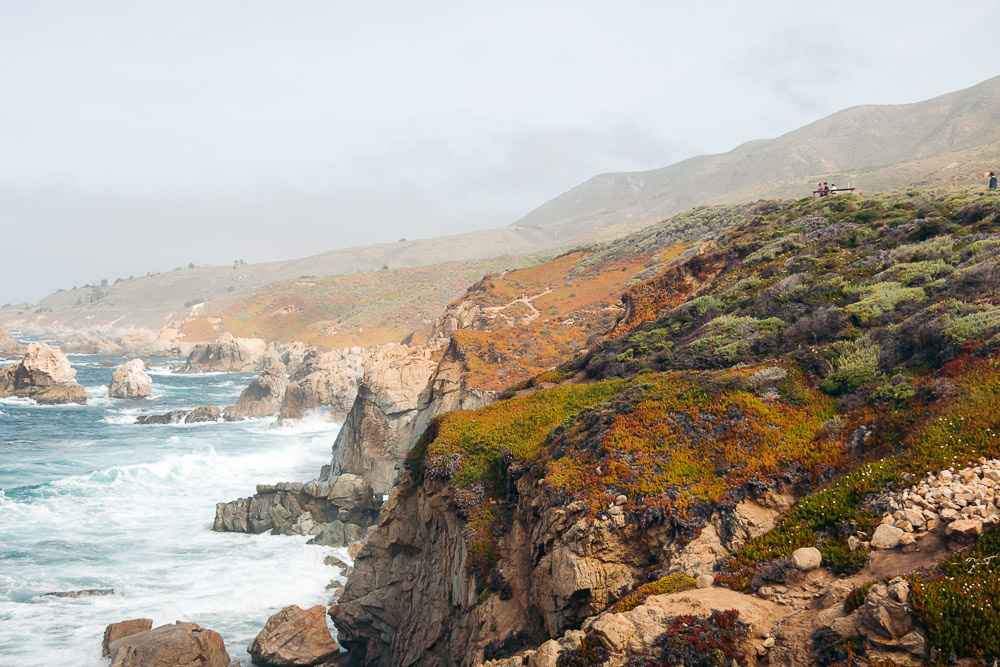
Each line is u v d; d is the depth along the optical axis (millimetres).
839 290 27953
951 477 13391
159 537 46344
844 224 37219
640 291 47156
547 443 24078
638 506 17484
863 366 20391
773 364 22844
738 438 19000
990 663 9336
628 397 23094
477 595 22281
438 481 27000
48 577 38469
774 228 44750
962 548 11523
